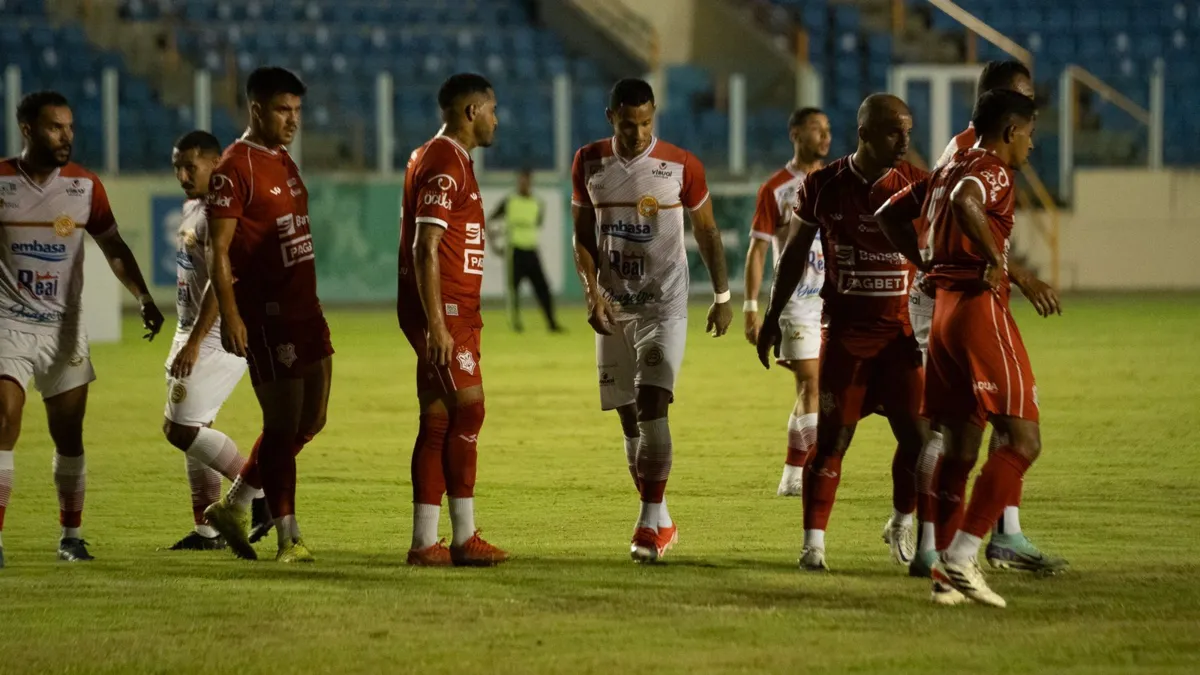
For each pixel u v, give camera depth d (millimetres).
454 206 21812
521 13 106438
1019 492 18906
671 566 21578
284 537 22359
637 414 23266
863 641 16672
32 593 19656
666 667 15633
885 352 21391
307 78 95312
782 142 93438
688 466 32125
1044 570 20547
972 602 18578
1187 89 101062
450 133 22062
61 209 22922
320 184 86750
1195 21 108000
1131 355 55531
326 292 87250
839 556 22391
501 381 49500
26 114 22594
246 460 24031
